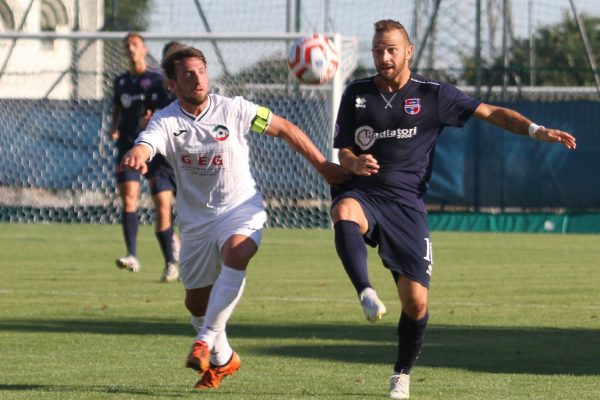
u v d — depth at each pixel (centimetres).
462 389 2005
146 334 2725
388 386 2039
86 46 7506
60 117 7119
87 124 7106
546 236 6500
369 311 1788
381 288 3869
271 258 4944
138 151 1894
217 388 1994
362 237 1922
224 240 1942
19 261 4725
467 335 2745
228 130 1959
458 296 3600
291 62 3009
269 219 7056
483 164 6769
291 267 4550
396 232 1967
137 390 1962
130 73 4031
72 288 3750
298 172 6975
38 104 7125
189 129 1948
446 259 4972
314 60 2972
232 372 2005
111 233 6388
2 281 3956
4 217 7256
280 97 6819
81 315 3073
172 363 2294
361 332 2791
